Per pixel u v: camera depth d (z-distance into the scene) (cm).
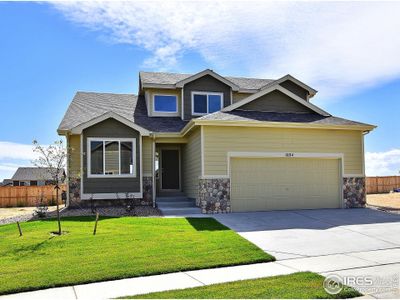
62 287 563
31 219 1322
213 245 809
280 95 1669
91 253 748
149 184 1628
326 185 1508
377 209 1509
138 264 667
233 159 1410
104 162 1549
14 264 680
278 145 1447
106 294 524
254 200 1418
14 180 4584
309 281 564
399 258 718
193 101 1839
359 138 1554
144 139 1650
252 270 640
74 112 1788
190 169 1609
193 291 523
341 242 866
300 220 1180
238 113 1539
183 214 1337
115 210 1457
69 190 1555
